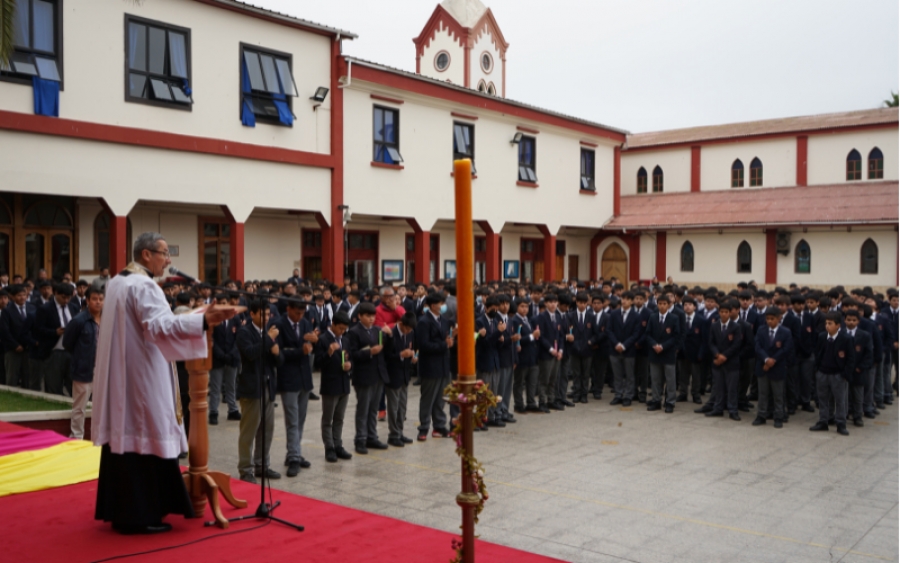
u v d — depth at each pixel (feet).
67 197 57.36
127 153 52.01
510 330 37.86
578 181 97.19
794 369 41.65
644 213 105.70
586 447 32.99
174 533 17.16
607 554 20.08
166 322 16.21
